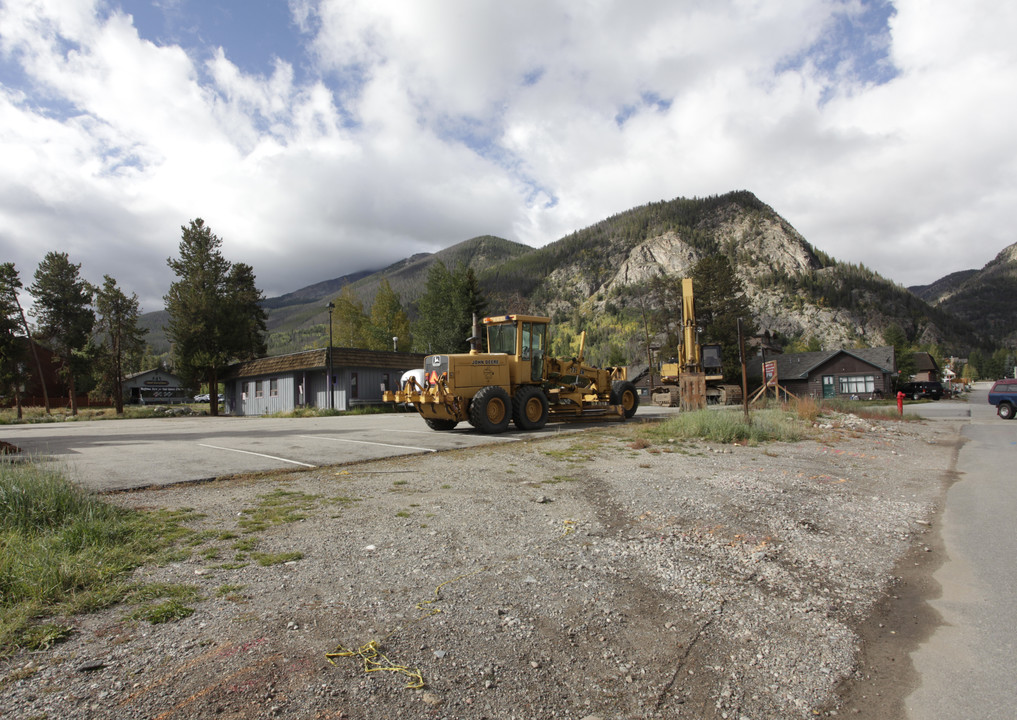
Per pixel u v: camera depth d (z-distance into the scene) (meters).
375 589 3.47
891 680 2.68
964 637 3.12
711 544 4.59
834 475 8.03
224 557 4.00
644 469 7.92
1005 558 4.48
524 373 13.64
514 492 6.29
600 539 4.62
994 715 2.37
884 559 4.44
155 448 10.11
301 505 5.57
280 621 3.00
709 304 51.88
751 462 8.82
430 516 5.20
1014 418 21.52
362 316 55.34
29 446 10.59
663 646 2.92
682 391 18.55
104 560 3.78
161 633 2.85
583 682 2.55
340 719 2.18
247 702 2.26
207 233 41.66
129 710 2.19
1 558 3.53
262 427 16.52
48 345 47.91
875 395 46.22
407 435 12.30
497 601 3.35
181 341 37.44
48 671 2.47
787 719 2.35
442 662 2.64
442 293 44.78
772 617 3.32
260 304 52.91
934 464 9.64
